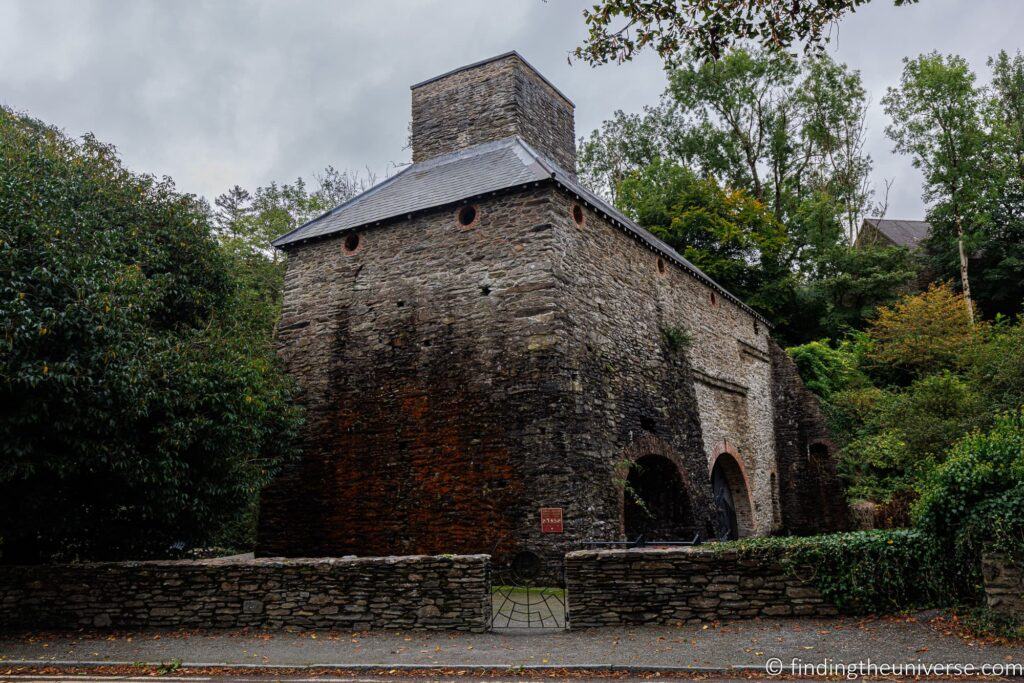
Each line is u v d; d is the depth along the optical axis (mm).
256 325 17734
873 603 7301
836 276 28641
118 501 9898
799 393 21406
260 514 13594
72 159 12086
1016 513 6418
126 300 9328
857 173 34500
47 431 8516
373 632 8039
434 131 17688
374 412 13133
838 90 32062
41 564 9242
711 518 15273
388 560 8289
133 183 13172
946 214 26625
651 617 7809
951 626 6648
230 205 24359
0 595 9078
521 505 11172
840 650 6254
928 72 25953
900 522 14609
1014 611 6383
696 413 15953
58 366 8109
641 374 14078
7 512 9219
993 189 25891
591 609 7941
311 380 14055
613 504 11805
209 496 10656
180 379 9922
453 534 11672
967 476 6910
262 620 8422
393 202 14984
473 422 12000
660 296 15789
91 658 7180
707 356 17656
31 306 8320
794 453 21031
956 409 15422
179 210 13562
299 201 25547
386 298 13703
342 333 14023
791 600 7543
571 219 12922
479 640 7480
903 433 15875
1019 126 28391
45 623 8906
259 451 12430
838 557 7465
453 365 12508
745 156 33688
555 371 11438
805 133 32188
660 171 31016
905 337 21391
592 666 6203
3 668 6875
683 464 14594
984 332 20234
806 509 20406
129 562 9039
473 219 13148
